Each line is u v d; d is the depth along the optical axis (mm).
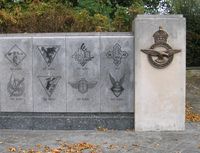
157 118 7801
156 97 7781
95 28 9250
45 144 7008
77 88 7926
